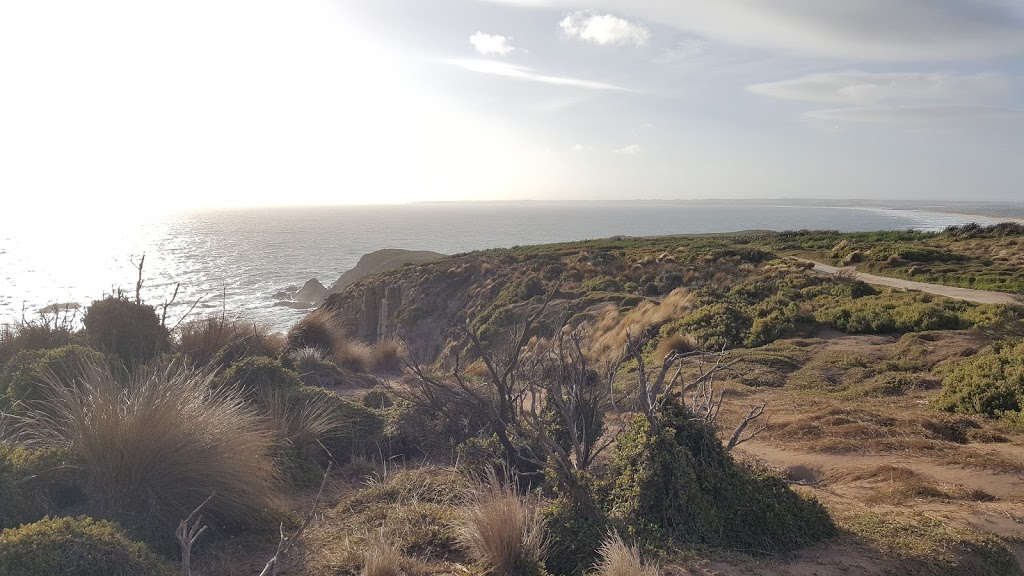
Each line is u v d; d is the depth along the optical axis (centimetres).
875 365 1283
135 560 321
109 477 405
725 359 1399
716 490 433
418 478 553
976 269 2827
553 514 430
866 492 579
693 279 2881
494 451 543
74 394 498
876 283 2709
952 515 486
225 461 441
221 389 638
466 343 1631
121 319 883
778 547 402
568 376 587
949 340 1389
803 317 1741
